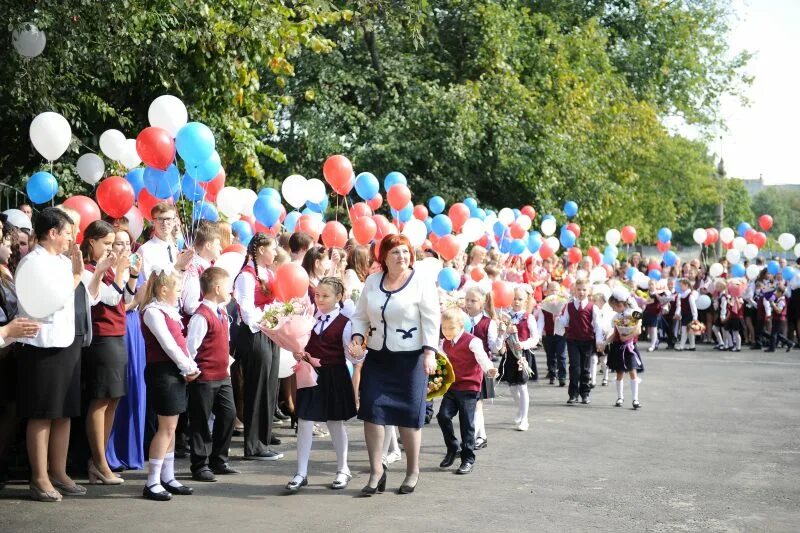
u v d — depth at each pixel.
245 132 13.82
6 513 5.94
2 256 7.07
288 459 7.98
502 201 22.98
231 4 12.60
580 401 11.97
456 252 11.25
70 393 6.31
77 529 5.57
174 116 8.28
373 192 11.84
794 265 25.00
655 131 27.31
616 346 11.44
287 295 7.30
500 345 8.52
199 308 6.95
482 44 22.72
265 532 5.56
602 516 6.09
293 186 10.67
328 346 6.87
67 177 12.92
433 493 6.73
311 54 21.25
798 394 12.73
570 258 17.81
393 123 21.08
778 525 5.93
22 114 11.59
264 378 7.82
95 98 12.47
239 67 12.77
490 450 8.54
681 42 30.55
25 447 7.21
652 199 32.50
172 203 8.57
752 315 20.81
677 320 20.55
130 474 7.21
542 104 23.73
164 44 12.13
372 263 9.37
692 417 10.60
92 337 6.61
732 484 7.12
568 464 7.87
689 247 65.06
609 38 29.61
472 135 20.81
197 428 7.02
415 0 17.91
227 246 8.48
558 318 12.70
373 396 6.64
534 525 5.82
